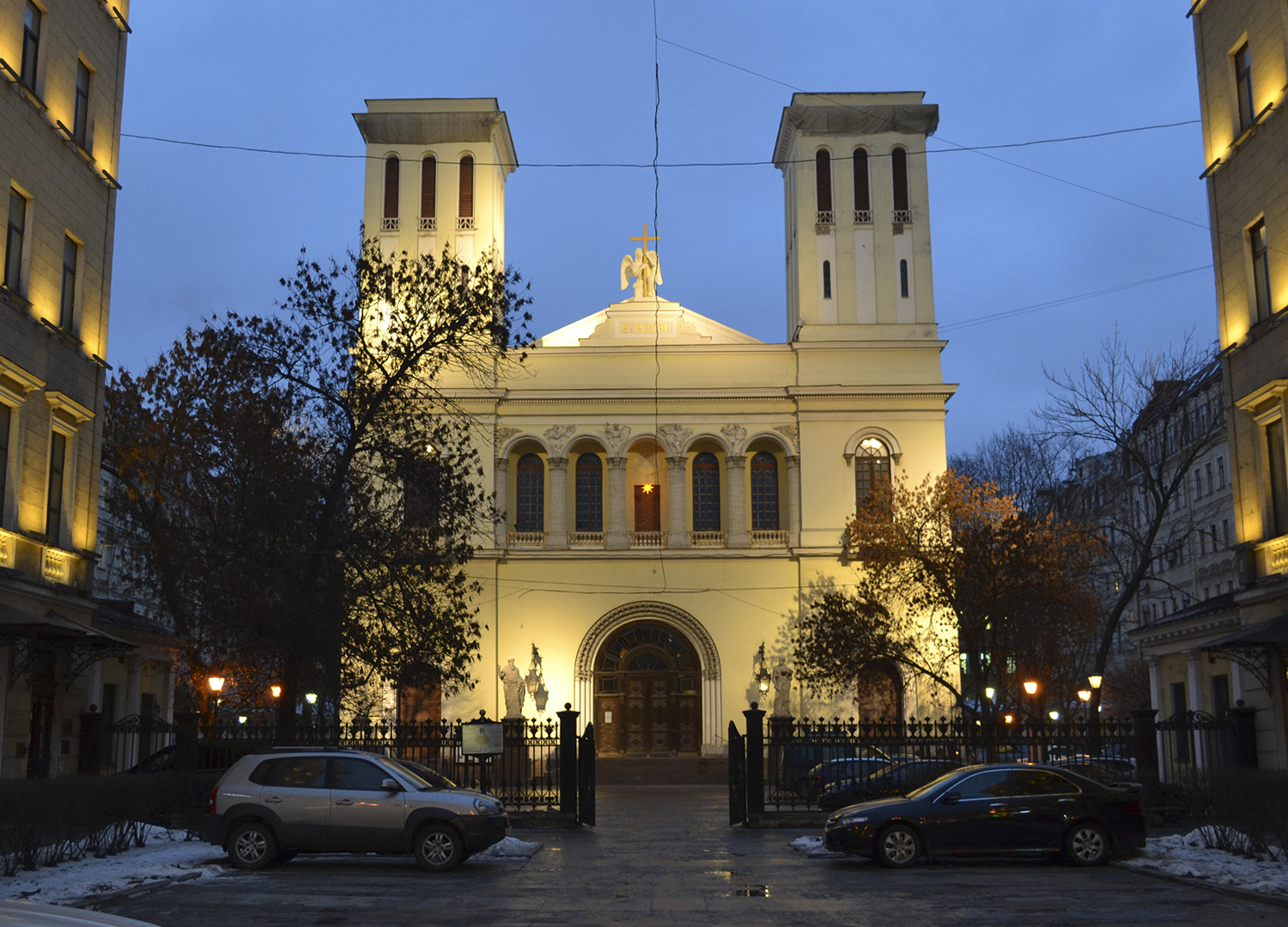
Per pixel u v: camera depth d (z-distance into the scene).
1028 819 19.70
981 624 45.00
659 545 54.16
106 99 29.61
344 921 13.95
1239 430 28.61
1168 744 33.22
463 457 32.97
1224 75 29.41
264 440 30.83
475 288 32.31
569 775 27.78
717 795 42.62
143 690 36.09
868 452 54.06
